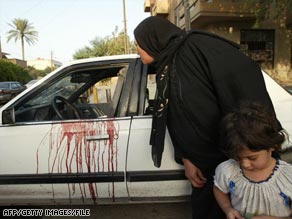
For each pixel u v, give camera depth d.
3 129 2.52
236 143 1.33
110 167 2.35
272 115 1.40
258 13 10.48
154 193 2.36
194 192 1.93
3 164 2.47
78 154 2.38
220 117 1.73
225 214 1.72
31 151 2.44
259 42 13.26
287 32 13.26
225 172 1.55
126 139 2.35
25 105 2.62
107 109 2.83
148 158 2.32
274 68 13.38
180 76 1.76
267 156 1.37
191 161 1.84
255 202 1.46
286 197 1.40
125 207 2.88
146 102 2.51
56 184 2.42
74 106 2.70
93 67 2.60
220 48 1.72
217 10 11.78
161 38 1.80
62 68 2.63
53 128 2.46
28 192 2.48
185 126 1.76
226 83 1.66
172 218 2.71
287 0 9.66
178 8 16.66
